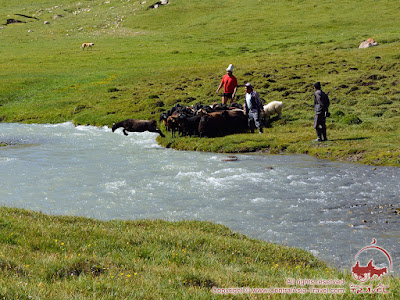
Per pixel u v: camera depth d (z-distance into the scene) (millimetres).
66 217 11578
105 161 20562
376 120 27203
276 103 28750
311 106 31891
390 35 67562
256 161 20062
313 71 44000
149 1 136500
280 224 12094
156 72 54250
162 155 21969
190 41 88375
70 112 36781
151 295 6133
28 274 6668
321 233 11320
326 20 94812
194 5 128375
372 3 104562
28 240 8578
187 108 26766
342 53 54031
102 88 46938
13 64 68188
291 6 113562
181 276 7109
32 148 24297
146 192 15375
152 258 8312
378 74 39281
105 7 141000
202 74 49312
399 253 9852
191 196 14859
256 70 46812
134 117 32312
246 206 13711
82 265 7293
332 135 24094
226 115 25969
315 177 16922
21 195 15102
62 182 16766
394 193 14555
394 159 18562
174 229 10789
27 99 43812
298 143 22750
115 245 8953
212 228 11266
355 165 18703
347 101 32531
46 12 140500
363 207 13281
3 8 150750
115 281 6641
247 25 99562
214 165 19422
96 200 14516
